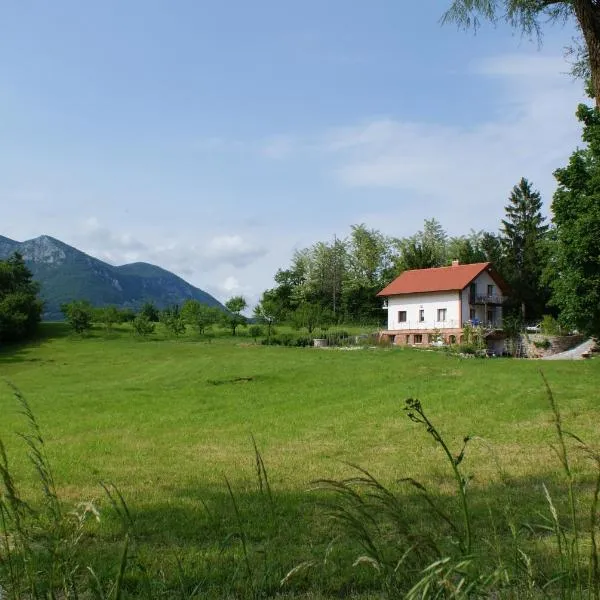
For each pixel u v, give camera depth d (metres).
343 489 2.83
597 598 2.77
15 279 61.19
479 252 82.62
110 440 14.10
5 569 3.14
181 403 20.27
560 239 28.08
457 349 43.56
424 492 3.02
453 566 2.48
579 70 11.16
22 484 9.51
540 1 9.80
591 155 27.69
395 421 15.64
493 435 13.33
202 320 58.72
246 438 14.12
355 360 32.50
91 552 5.64
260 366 30.56
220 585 4.95
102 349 47.25
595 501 2.77
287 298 87.56
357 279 84.31
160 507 7.76
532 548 5.04
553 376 23.44
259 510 7.49
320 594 4.83
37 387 26.06
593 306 27.05
